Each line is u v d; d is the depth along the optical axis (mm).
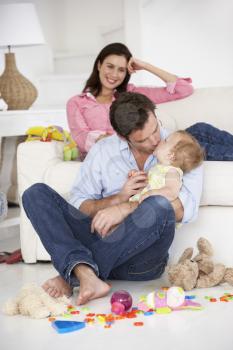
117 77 3633
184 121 3736
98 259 2586
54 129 3508
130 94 2576
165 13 5883
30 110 4543
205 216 2873
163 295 2428
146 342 2018
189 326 2164
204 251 2670
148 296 2375
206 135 3252
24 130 4496
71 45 6207
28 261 3295
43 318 2328
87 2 6078
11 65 4711
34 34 4617
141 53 5727
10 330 2203
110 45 3637
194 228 2891
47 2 6051
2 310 2441
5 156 4461
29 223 3262
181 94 3793
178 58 6051
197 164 2650
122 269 2727
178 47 6039
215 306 2387
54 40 6133
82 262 2439
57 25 6137
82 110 3689
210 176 2826
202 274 2672
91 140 3504
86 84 3779
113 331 2139
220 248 2861
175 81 3768
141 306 2369
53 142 3309
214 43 6211
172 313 2322
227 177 2814
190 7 6023
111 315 2283
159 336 2072
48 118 4652
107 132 3529
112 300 2350
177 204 2600
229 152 3102
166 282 2789
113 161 2752
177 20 5988
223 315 2275
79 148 3631
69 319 2291
